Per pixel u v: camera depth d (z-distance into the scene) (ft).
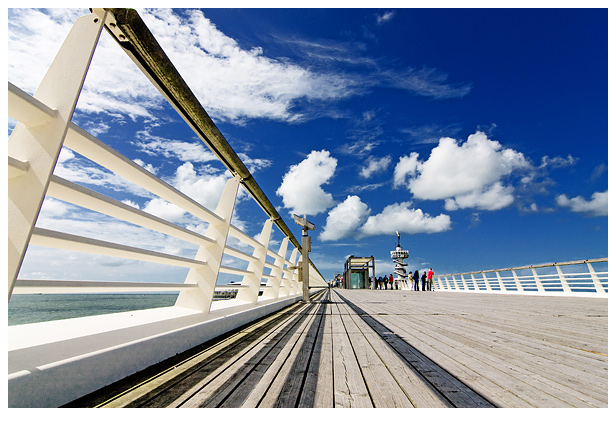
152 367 5.86
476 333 10.33
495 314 16.61
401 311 18.62
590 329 11.25
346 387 5.01
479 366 6.28
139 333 6.02
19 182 3.51
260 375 5.57
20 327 5.38
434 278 79.61
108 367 4.75
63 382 3.91
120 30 4.57
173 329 7.06
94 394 4.41
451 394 4.74
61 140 3.60
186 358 6.63
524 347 8.12
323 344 8.41
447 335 9.93
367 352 7.47
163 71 5.63
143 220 6.02
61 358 4.05
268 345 8.18
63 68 3.93
